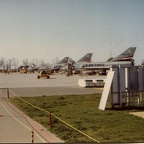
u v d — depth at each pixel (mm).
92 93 41719
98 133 15555
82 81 55875
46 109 25469
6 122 19391
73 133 15656
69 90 47688
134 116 21062
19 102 30969
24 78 89312
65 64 141375
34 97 36219
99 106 25906
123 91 26281
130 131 15930
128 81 26609
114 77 26031
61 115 21891
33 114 22594
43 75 87500
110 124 17969
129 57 102938
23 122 19406
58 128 16906
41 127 17703
